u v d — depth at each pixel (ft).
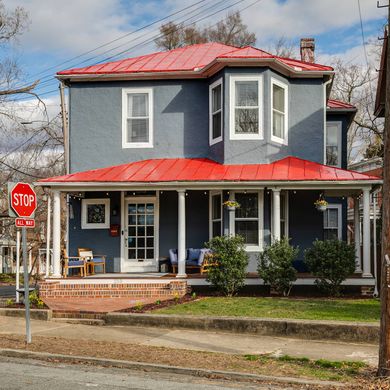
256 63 57.26
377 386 24.44
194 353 31.40
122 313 41.09
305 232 58.90
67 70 63.41
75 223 61.31
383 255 26.16
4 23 97.91
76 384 24.89
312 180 52.03
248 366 28.25
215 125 60.08
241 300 47.57
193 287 53.26
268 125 57.47
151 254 60.70
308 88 61.26
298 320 36.52
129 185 53.93
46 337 35.96
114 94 62.49
